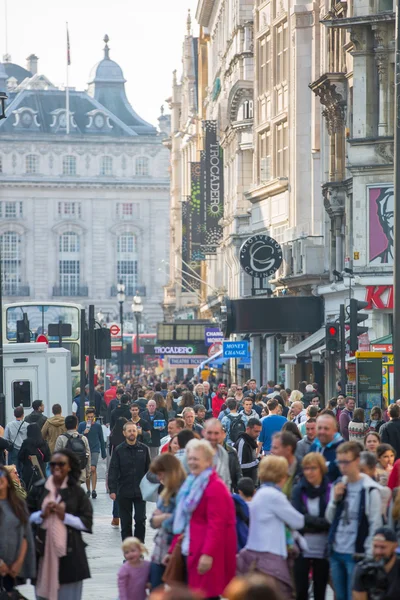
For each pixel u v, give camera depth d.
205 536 25.19
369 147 83.38
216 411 73.69
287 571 25.48
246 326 102.75
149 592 26.72
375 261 83.62
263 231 123.56
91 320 74.44
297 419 52.16
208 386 81.94
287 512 25.42
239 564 25.55
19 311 98.38
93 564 39.59
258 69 126.69
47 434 55.69
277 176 118.50
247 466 43.59
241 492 29.28
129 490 41.03
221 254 164.00
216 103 171.00
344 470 26.20
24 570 26.30
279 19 116.62
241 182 140.25
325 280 99.00
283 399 68.12
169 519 26.55
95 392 91.88
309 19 108.31
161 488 33.97
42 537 27.19
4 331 98.50
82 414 73.19
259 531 25.48
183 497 25.66
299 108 108.75
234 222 141.25
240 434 43.94
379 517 25.98
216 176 159.25
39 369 72.56
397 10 51.38
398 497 25.83
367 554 25.39
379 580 23.50
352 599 25.02
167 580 25.70
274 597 14.78
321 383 98.62
